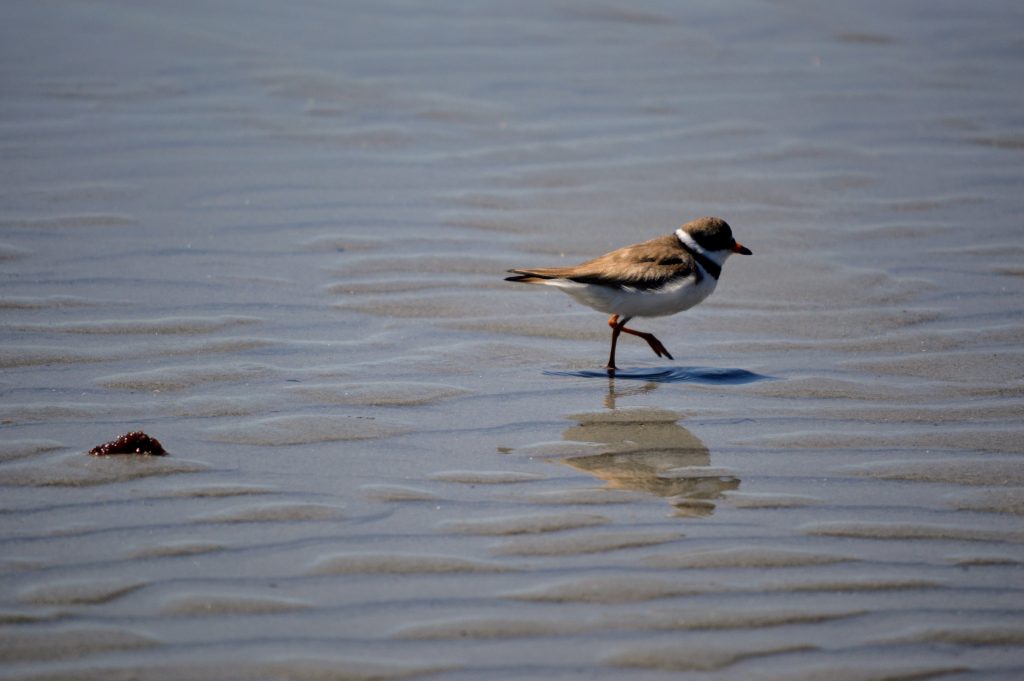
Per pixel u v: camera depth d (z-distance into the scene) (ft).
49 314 43.19
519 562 29.32
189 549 29.37
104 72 70.23
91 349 40.83
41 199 53.67
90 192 54.75
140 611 26.81
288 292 46.32
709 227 43.70
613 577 28.76
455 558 29.40
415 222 53.42
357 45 77.15
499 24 82.48
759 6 87.30
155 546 29.43
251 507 31.48
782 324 45.70
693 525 31.37
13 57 71.61
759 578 28.94
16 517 30.48
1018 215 55.31
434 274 48.62
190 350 41.27
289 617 26.81
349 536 30.27
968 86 72.90
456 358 42.04
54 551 29.01
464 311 45.88
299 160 59.88
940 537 31.04
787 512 32.17
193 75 70.59
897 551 30.32
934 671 25.73
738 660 25.90
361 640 26.11
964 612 27.78
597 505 32.32
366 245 50.88
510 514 31.65
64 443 34.55
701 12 85.92
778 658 26.00
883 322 45.55
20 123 62.54
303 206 54.60
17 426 35.40
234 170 58.23
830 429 37.32
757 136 65.05
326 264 48.96
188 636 26.00
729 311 46.91
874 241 52.90
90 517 30.66
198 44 75.82
